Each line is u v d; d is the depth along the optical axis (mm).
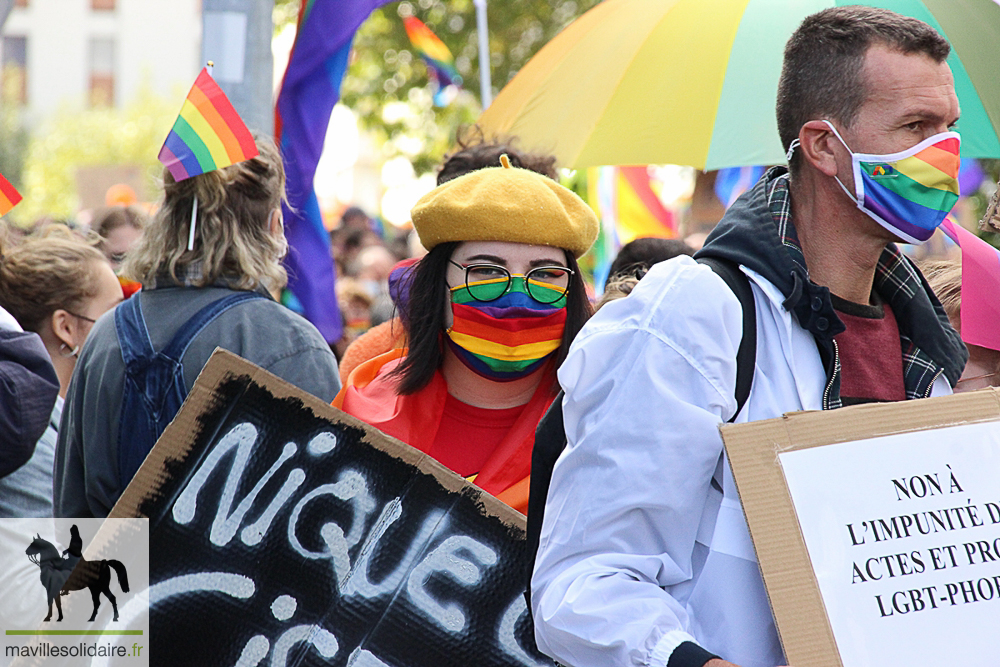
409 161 40469
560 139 10188
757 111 9594
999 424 4312
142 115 84188
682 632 3965
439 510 6039
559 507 4328
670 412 4152
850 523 4039
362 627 5930
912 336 4855
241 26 9766
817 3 10109
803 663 3855
